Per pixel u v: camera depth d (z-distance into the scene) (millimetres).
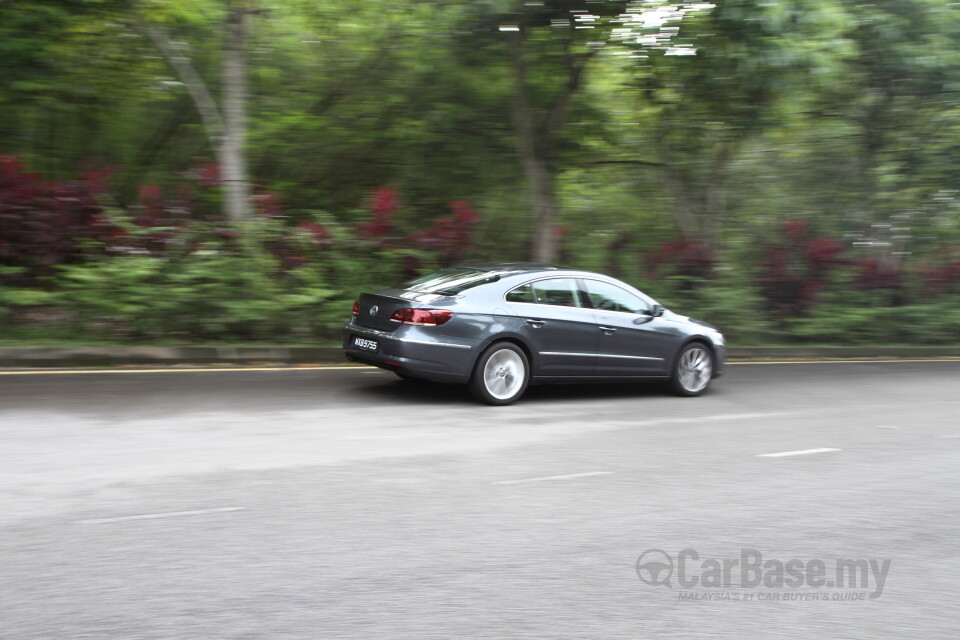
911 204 16672
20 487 5219
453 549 4516
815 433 7898
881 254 16750
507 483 5770
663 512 5289
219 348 10508
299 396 8516
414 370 8008
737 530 5016
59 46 13375
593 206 16578
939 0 14758
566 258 15281
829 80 14898
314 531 4688
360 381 9539
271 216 12258
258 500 5172
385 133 15750
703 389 9914
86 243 11305
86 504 4965
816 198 16797
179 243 11398
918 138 16375
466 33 13727
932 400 10188
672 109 15414
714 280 14875
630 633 3646
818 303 15508
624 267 15023
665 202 16703
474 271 8867
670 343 9555
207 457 6082
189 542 4445
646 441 7242
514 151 15609
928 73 15008
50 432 6562
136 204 14508
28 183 11438
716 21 12875
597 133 15773
